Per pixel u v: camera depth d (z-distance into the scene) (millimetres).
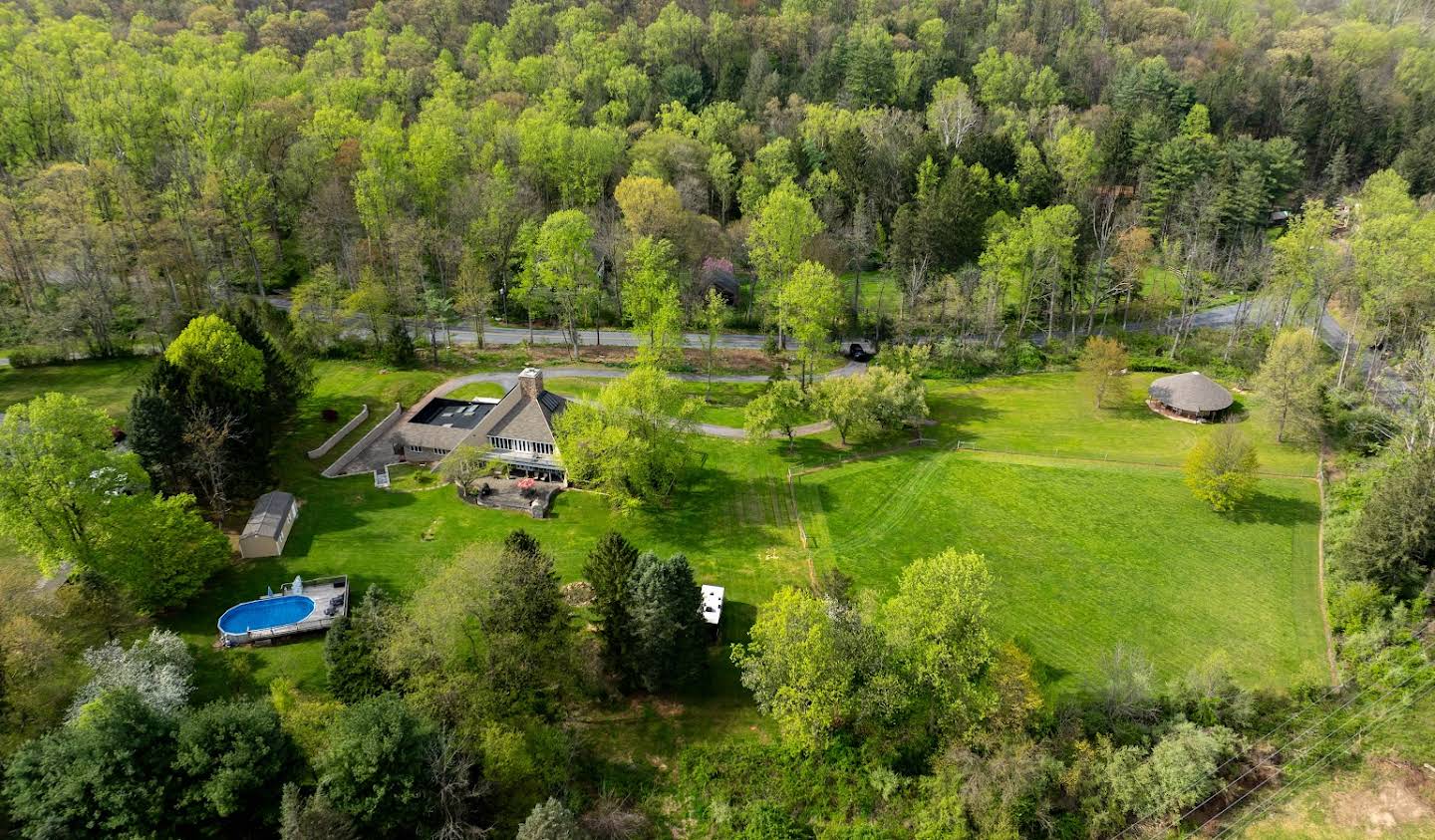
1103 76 193125
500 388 106938
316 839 41438
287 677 59250
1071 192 149750
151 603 63625
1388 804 51531
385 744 44906
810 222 121500
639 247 111562
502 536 77750
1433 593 64812
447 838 45625
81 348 104375
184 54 167000
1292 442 92562
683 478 89125
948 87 178125
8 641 48938
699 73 189000
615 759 56469
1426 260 98562
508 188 130750
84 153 121500
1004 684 53812
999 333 125188
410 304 121312
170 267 110062
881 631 57906
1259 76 178000
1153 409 103875
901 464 92125
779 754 56906
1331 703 58750
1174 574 74500
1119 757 52312
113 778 42000
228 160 125688
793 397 94188
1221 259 139750
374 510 80812
